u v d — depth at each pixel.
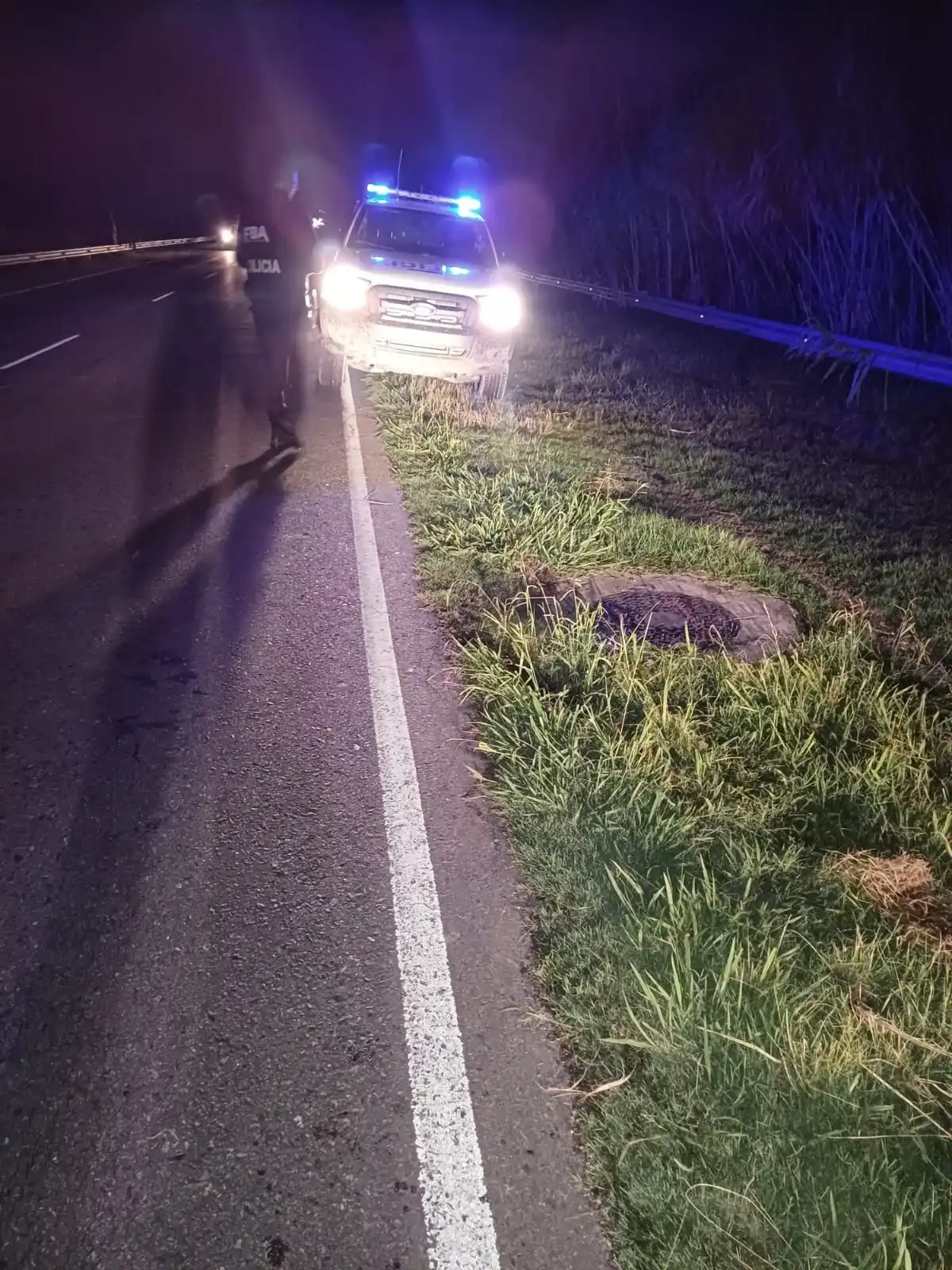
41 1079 2.28
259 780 3.41
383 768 3.53
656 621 4.74
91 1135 2.16
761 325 12.02
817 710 3.81
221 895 2.87
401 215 9.16
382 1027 2.47
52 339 12.50
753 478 7.38
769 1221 1.98
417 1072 2.35
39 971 2.57
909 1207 2.01
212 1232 1.99
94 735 3.60
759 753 3.60
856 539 6.10
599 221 19.17
